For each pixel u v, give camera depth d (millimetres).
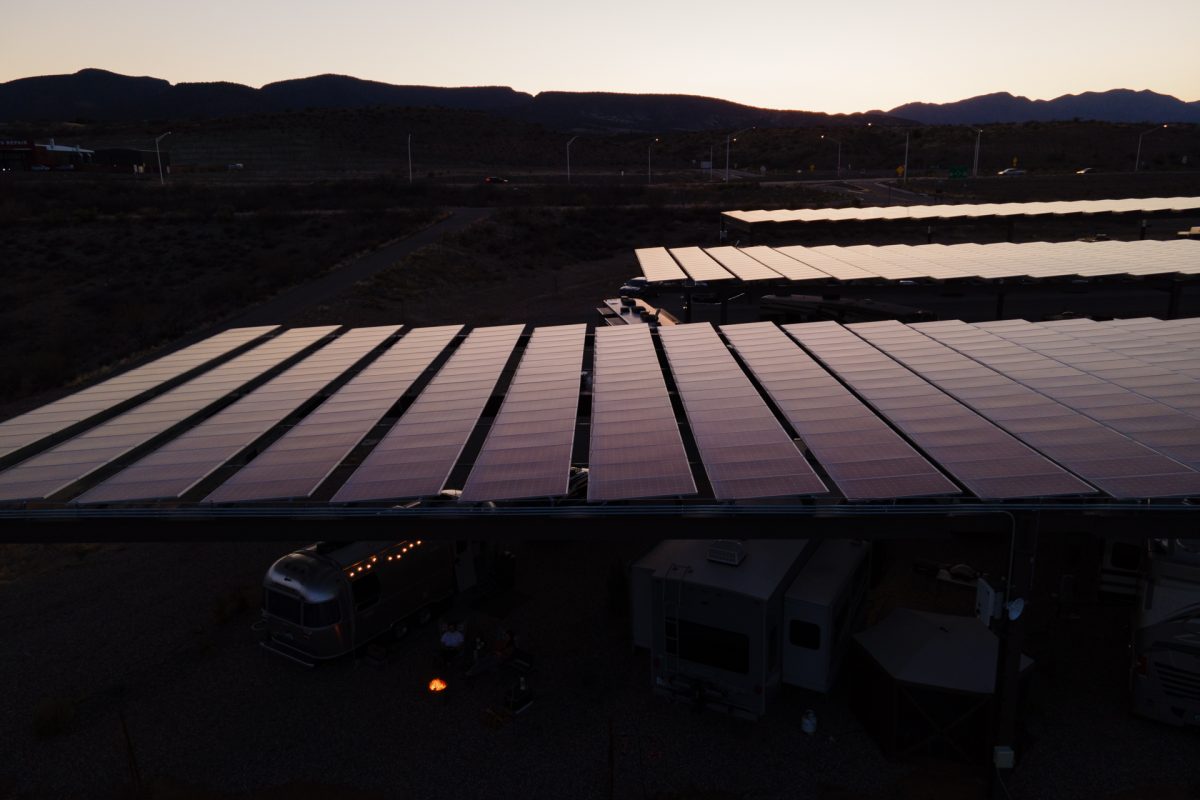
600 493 10094
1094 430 11211
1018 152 140125
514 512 10195
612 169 156375
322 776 11352
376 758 11688
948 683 10836
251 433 13445
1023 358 15945
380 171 137125
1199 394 12781
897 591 15664
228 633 15398
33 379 34000
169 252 60781
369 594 13992
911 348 17422
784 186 106438
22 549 19641
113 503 10688
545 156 171625
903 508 9508
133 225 68062
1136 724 11727
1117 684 12727
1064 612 14562
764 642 11609
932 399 13219
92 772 11672
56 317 45281
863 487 9750
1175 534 9336
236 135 169500
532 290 55188
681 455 11242
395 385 16344
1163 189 90438
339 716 12711
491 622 15383
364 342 21672
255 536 10750
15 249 59188
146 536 10875
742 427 12414
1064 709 12148
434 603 15406
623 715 12438
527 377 16547
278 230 69500
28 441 13773
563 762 11391
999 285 26688
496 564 16656
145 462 12133
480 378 16656
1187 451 10305
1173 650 11305
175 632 15500
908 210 45844
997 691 10133
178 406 15625
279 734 12328
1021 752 11125
